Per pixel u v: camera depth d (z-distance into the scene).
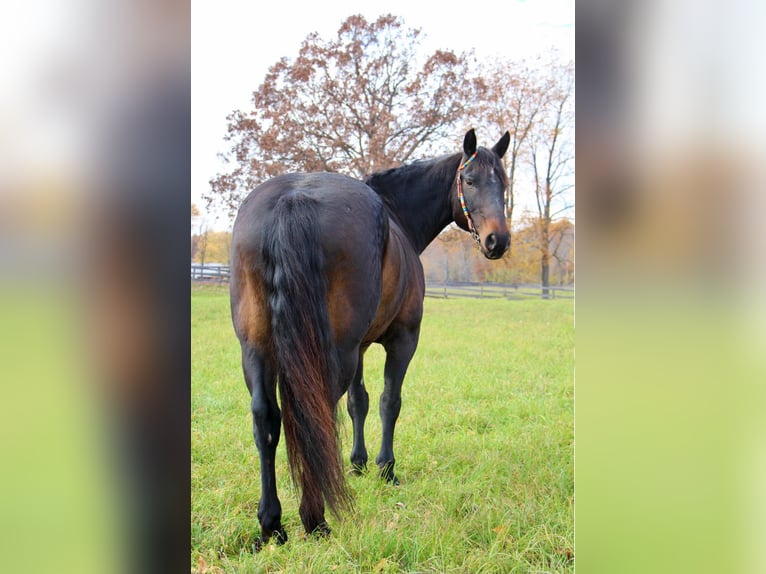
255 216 2.29
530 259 16.41
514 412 4.61
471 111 14.58
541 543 2.42
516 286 15.46
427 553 2.36
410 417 4.43
